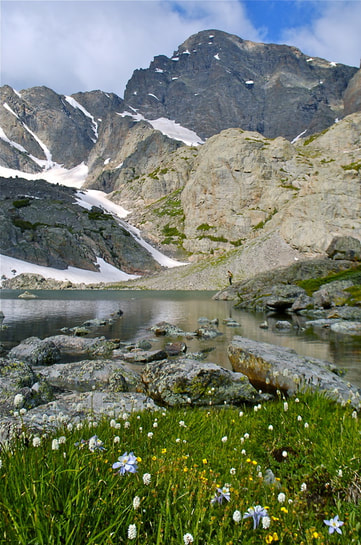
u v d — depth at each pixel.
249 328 34.94
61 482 3.26
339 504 3.78
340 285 55.84
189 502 3.35
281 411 7.17
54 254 171.88
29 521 2.78
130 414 7.38
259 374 15.60
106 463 3.91
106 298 86.69
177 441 5.36
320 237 135.12
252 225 192.50
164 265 196.00
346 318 41.34
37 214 193.50
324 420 6.45
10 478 3.27
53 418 6.47
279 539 3.01
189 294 105.75
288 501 3.83
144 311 53.56
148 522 3.12
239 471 4.62
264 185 197.38
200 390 13.12
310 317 44.94
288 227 144.75
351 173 148.88
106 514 2.97
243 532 3.11
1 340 27.58
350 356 21.12
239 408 12.29
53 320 41.41
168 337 29.83
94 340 25.47
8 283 139.12
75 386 15.23
